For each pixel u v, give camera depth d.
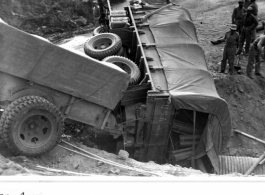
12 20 22.66
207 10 27.33
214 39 21.92
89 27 24.84
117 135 10.65
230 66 18.03
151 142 11.35
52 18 23.98
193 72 12.57
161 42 13.83
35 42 7.64
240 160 11.73
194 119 11.33
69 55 7.98
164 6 15.62
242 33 19.70
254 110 17.25
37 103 7.36
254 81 18.30
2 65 7.56
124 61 12.42
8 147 7.33
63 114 8.38
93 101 8.52
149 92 10.84
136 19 15.48
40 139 7.62
